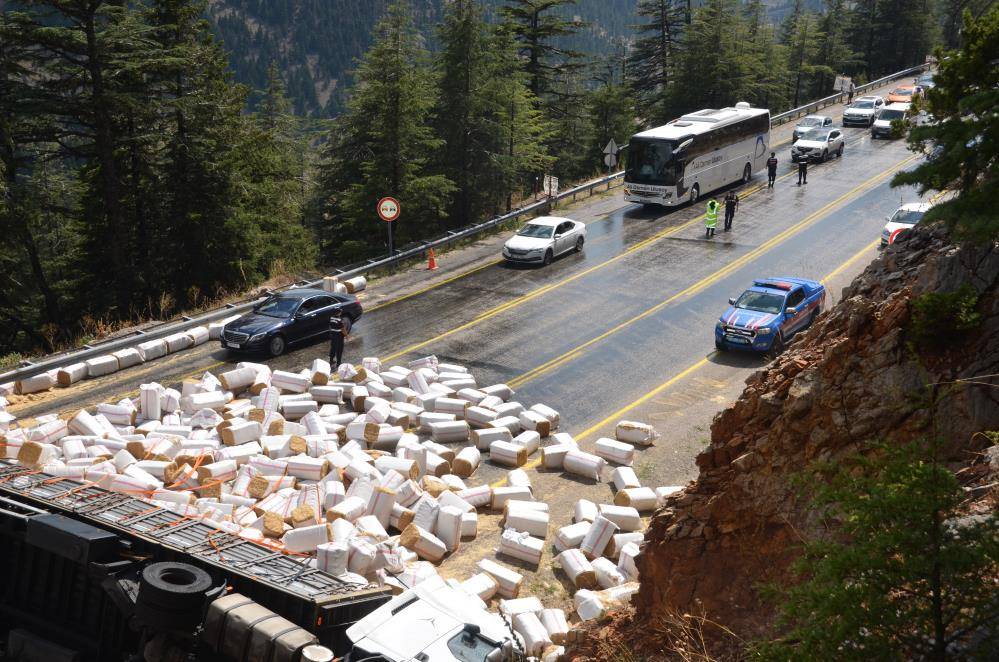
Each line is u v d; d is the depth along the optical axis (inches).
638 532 543.8
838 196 1615.4
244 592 380.5
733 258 1254.3
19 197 1180.5
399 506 564.7
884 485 181.5
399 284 1173.7
